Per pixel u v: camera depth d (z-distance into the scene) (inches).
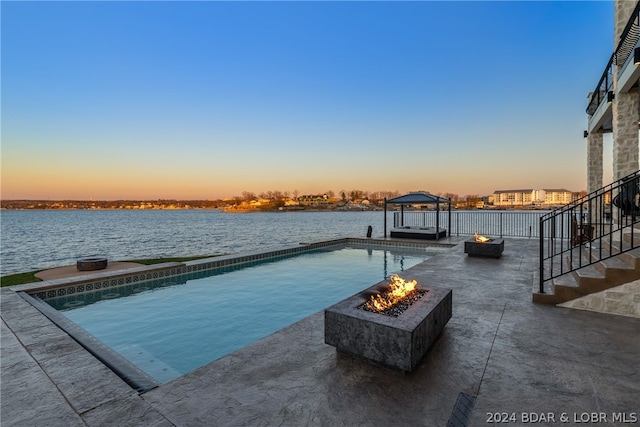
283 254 534.3
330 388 109.7
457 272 305.6
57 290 301.7
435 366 123.9
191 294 322.0
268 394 106.8
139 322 246.2
